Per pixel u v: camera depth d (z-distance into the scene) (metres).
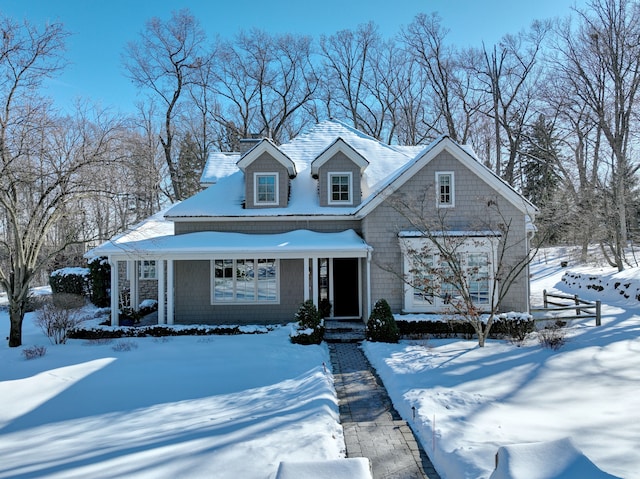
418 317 13.30
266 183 16.17
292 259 15.92
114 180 12.99
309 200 16.39
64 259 27.20
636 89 23.19
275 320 15.73
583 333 12.76
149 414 7.25
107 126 13.09
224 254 14.19
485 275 14.27
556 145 30.58
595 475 3.13
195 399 8.01
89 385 8.84
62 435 6.42
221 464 5.16
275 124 38.34
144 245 14.38
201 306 15.70
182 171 34.56
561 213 27.17
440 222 13.16
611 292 20.47
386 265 14.55
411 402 7.51
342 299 16.09
